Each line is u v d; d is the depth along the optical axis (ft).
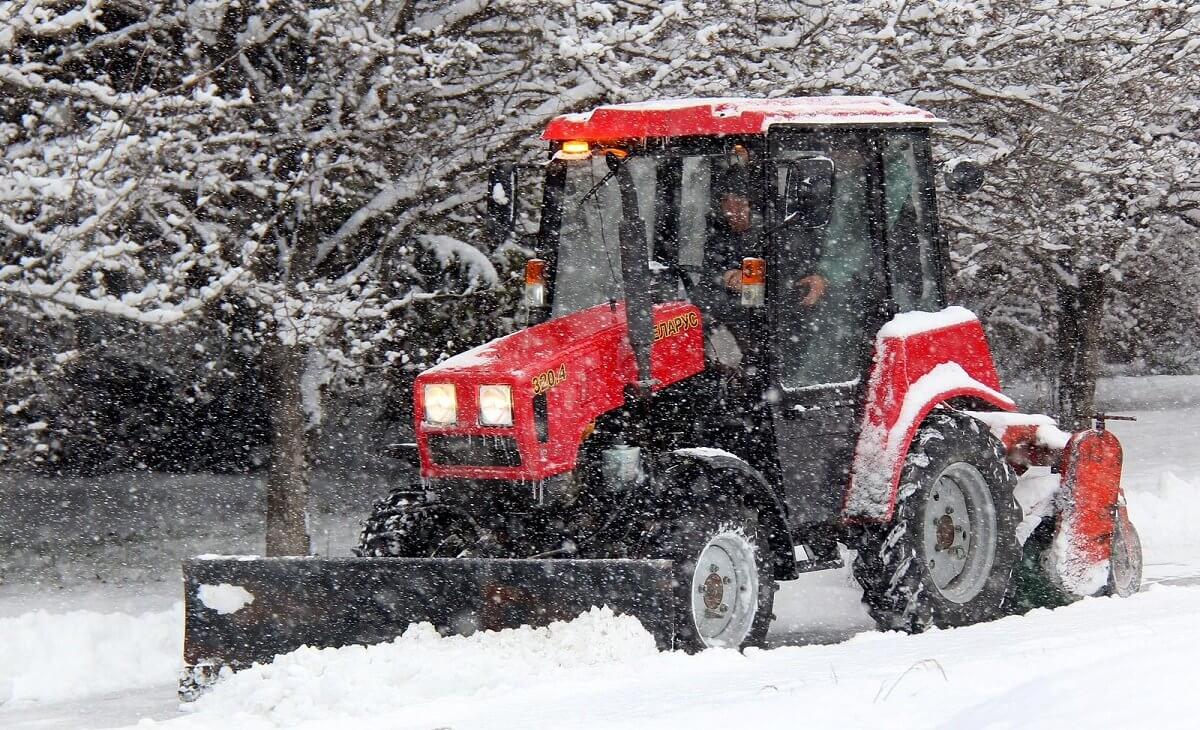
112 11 76.74
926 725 26.96
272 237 75.00
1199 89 93.56
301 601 48.91
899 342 53.42
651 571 44.06
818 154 53.06
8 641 59.31
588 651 42.60
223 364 86.33
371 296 75.77
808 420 52.03
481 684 40.65
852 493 52.75
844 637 57.47
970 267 97.19
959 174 56.13
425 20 77.36
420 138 75.61
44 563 85.30
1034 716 23.98
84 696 55.67
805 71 80.07
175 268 65.87
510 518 50.08
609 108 52.42
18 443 74.13
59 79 73.77
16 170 62.80
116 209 63.16
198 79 66.69
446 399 48.83
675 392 51.24
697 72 80.23
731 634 48.62
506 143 75.92
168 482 111.75
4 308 64.69
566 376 48.37
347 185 78.13
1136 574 58.85
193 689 49.80
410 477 107.04
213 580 50.08
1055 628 40.40
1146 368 196.75
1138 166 91.81
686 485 48.24
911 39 85.35
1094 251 100.42
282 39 75.15
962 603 54.29
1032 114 88.89
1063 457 56.75
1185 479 93.25
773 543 50.96
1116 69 88.89
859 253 54.34
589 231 52.95
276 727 38.06
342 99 73.20
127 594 76.48
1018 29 85.35
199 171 69.46
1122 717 22.81
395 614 47.62
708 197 51.47
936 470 53.11
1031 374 161.58
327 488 106.22
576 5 73.10
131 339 81.10
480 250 86.53
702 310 51.70
